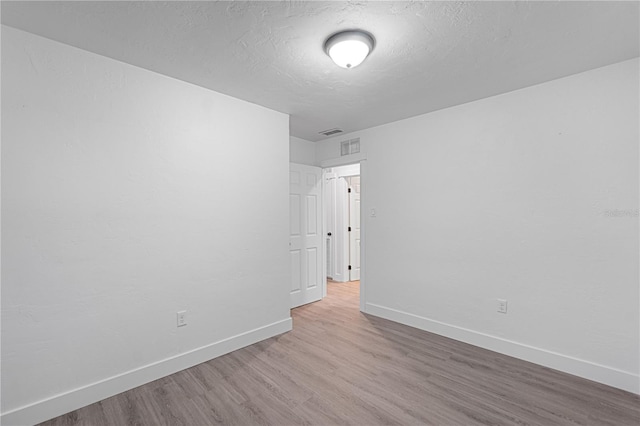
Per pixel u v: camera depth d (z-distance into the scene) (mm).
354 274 5742
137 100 2229
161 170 2346
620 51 2020
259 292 3002
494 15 1648
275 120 3150
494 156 2766
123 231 2158
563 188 2402
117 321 2129
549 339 2471
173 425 1804
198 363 2527
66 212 1931
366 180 3818
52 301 1881
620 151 2170
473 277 2900
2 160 1731
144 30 1789
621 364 2164
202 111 2584
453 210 3035
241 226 2855
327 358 2629
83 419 1853
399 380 2277
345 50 1846
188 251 2492
